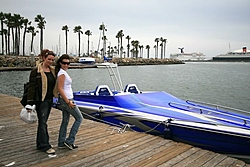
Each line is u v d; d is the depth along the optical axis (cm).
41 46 6178
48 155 425
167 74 4288
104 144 482
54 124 623
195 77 3719
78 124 446
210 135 536
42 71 407
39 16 6084
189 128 553
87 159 412
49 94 415
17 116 710
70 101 417
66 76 412
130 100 709
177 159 416
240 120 594
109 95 726
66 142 449
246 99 1683
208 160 414
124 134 545
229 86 2484
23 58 4966
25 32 6569
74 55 7694
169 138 569
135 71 4994
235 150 523
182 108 678
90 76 3400
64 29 7444
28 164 389
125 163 398
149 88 2284
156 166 389
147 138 520
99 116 691
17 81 2683
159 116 616
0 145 470
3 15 6241
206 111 657
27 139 507
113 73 864
